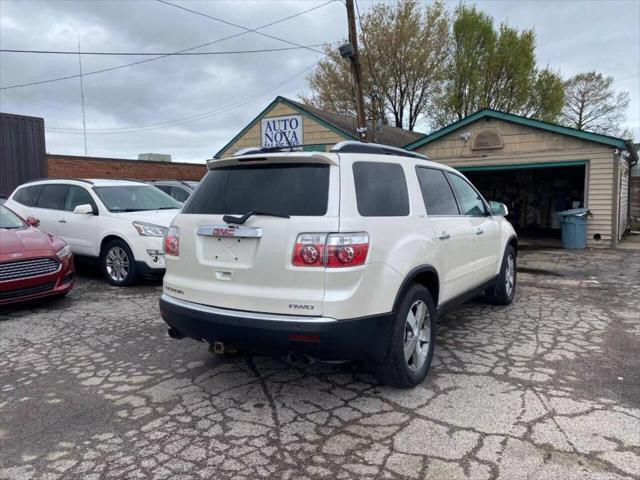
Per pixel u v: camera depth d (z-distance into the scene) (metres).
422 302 3.86
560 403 3.47
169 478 2.69
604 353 4.50
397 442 3.00
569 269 9.58
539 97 28.44
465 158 14.86
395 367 3.56
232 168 3.69
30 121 14.52
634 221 20.78
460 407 3.44
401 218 3.70
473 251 5.02
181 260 3.72
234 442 3.04
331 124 16.67
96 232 7.95
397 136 22.00
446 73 28.17
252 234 3.27
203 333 3.50
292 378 4.03
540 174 19.14
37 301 6.76
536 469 2.69
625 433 3.05
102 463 2.85
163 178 27.97
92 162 24.20
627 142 12.52
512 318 5.75
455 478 2.63
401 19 27.00
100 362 4.45
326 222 3.13
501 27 27.78
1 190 13.95
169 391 3.81
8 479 2.71
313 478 2.66
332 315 3.09
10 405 3.61
